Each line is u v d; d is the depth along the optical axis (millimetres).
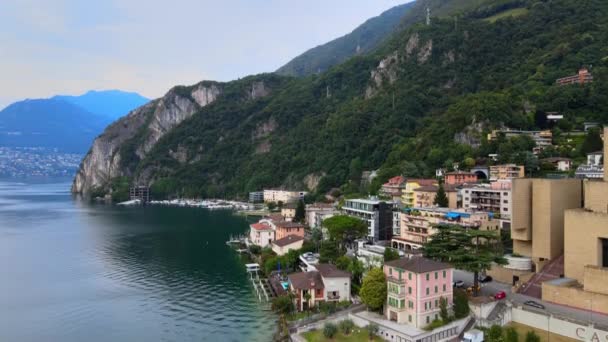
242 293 165750
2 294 168875
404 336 107562
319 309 136500
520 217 147125
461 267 129000
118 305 155625
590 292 112250
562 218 142125
